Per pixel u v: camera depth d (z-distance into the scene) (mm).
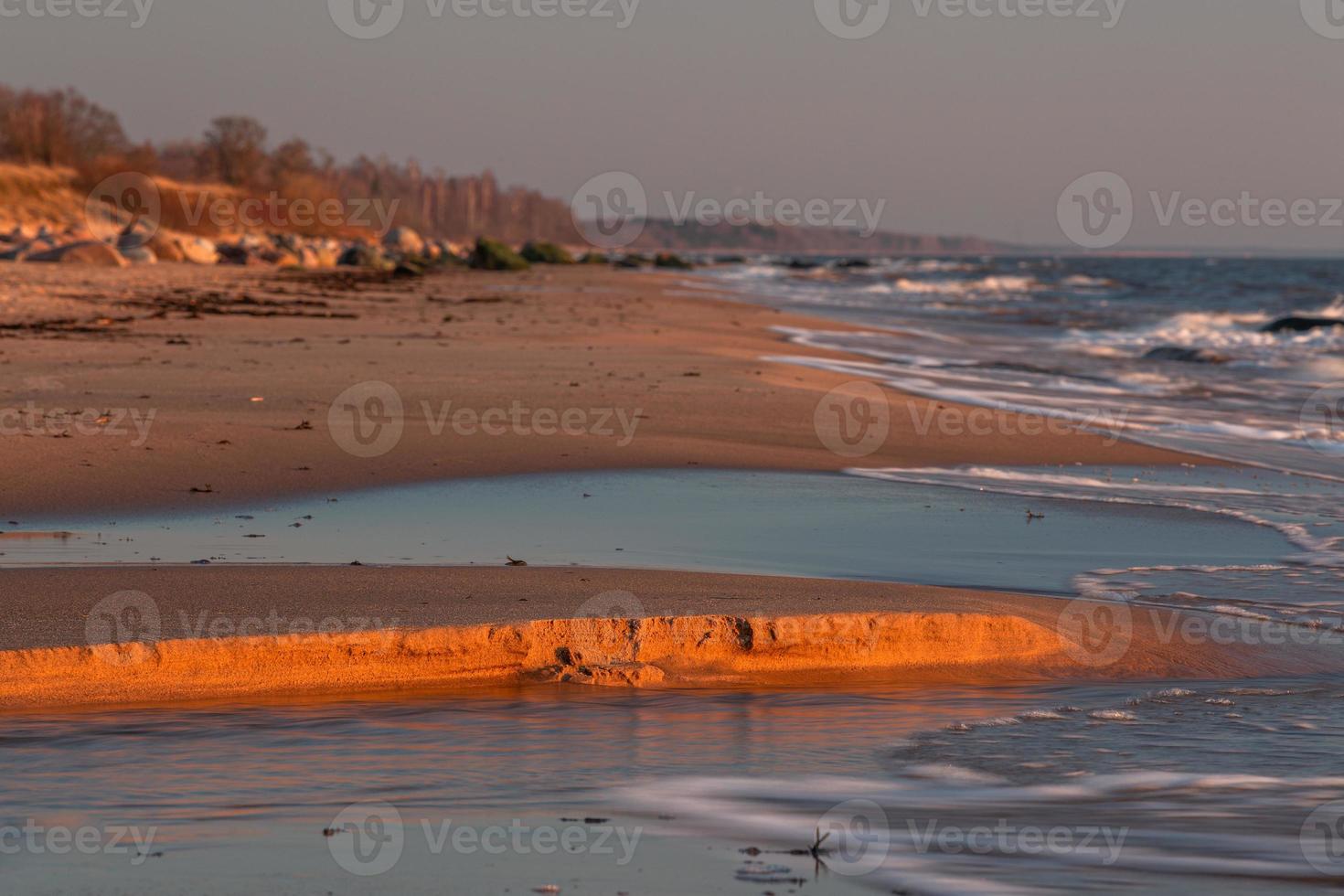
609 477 12922
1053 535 10828
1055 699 6430
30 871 3912
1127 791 5012
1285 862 4211
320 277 56562
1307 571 9633
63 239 71000
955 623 7129
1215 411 20719
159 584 7504
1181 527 11328
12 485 11422
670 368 22172
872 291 66438
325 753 5262
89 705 5930
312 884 3850
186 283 44625
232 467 12617
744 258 174250
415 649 6469
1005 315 46938
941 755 5441
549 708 6051
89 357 20641
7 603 6938
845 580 8320
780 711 6098
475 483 12453
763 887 3906
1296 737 5785
